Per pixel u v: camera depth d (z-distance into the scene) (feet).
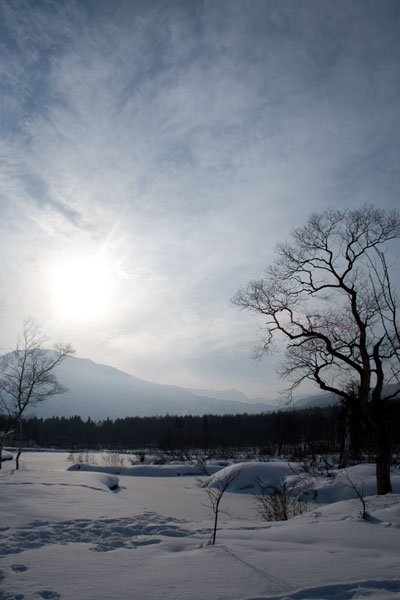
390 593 14.93
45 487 47.96
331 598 14.53
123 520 29.99
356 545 22.53
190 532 26.78
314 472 72.74
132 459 150.92
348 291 57.06
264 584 15.75
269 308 61.72
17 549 20.53
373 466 69.15
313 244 59.57
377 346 53.67
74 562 18.38
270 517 42.86
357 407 56.44
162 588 15.17
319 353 60.54
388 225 55.47
